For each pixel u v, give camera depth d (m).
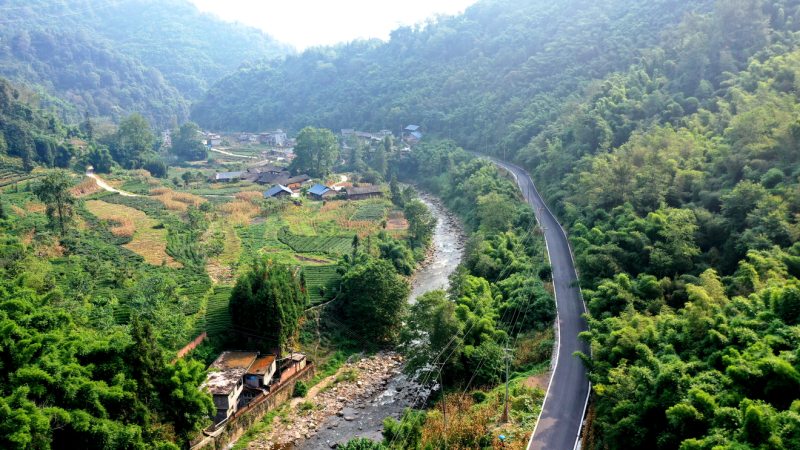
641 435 37.97
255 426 57.31
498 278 84.12
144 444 44.06
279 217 131.12
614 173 89.38
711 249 64.00
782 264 50.12
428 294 65.44
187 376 48.84
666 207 75.69
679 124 107.69
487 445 46.53
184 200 139.50
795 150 67.94
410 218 124.00
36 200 113.50
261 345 65.75
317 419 60.53
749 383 34.16
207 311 72.44
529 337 68.44
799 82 85.81
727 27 128.38
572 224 99.56
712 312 46.12
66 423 39.06
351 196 153.38
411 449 46.53
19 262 65.06
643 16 182.00
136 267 86.19
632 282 62.56
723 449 28.94
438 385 64.44
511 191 124.50
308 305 78.12
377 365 72.75
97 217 113.12
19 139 145.38
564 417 48.56
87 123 196.38
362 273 78.69
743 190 63.72
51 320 47.84
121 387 43.41
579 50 190.88
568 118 146.75
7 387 38.41
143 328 48.91
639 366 44.28
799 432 28.08
